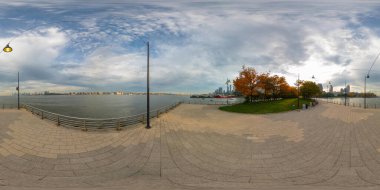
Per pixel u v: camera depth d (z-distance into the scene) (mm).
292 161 9234
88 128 15492
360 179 7301
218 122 19438
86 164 9086
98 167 8781
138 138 12766
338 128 15953
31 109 25422
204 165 8891
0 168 8531
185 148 11078
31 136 12953
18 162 9172
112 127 16391
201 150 10789
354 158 9398
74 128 15281
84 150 10734
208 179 7453
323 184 6859
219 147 11266
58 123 16016
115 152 10484
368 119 20625
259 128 16281
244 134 14164
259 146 11438
